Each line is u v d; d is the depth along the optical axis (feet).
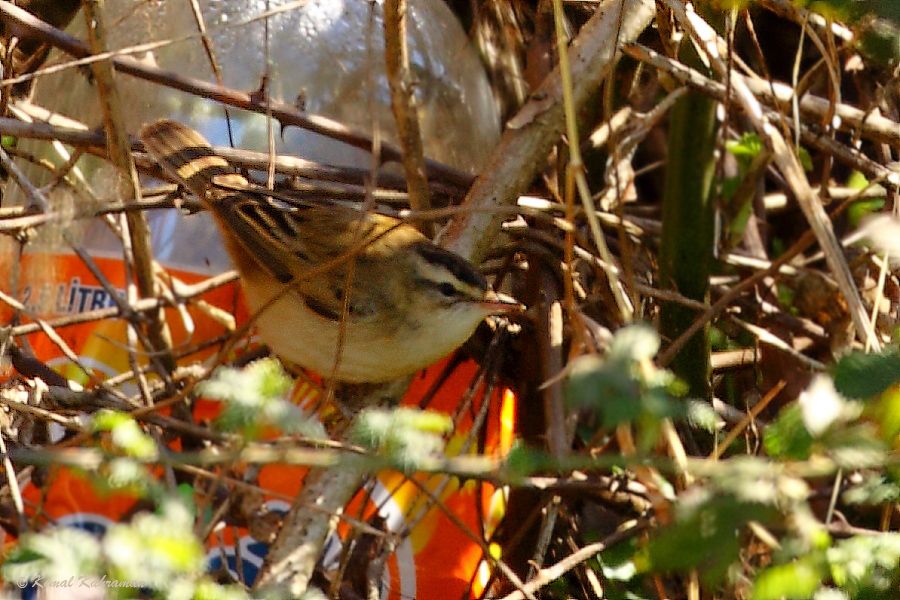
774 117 23.54
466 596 23.99
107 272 26.68
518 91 33.73
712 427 19.57
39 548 15.33
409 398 27.09
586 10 28.55
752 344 27.94
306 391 26.20
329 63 30.09
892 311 25.13
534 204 25.26
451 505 25.22
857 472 19.89
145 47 23.26
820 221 20.25
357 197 27.04
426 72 30.78
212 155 25.59
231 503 22.11
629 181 28.81
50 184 24.61
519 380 25.85
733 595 19.42
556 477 22.08
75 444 20.79
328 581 22.39
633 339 14.92
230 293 27.71
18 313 24.41
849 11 16.85
